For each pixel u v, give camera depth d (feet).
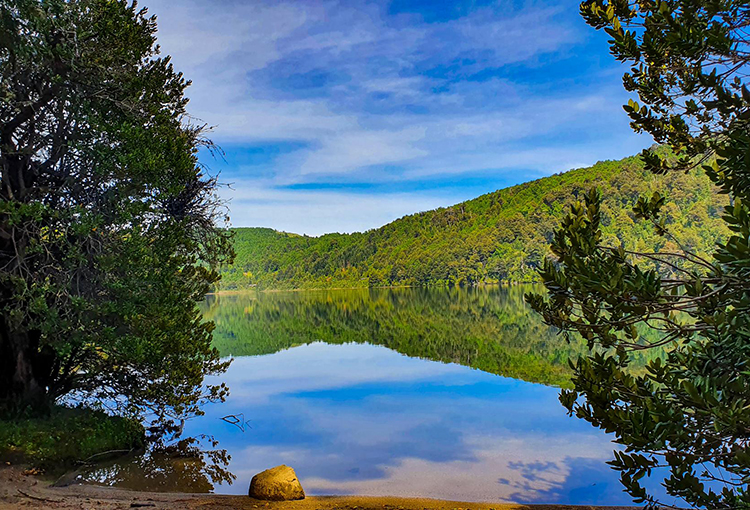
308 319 170.71
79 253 28.63
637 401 12.10
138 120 32.09
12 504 19.01
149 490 24.84
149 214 33.60
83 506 19.52
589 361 13.01
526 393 51.01
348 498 23.53
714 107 11.71
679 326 11.81
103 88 29.71
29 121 28.68
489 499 24.39
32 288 27.61
